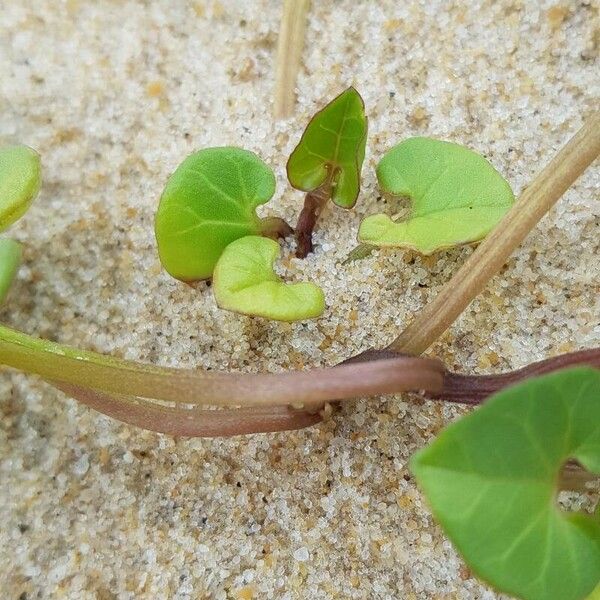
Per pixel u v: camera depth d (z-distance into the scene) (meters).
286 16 0.09
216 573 0.07
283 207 0.09
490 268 0.07
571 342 0.08
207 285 0.08
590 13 0.09
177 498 0.08
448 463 0.05
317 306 0.07
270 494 0.08
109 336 0.08
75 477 0.08
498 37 0.09
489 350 0.08
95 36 0.10
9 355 0.07
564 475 0.06
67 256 0.09
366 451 0.08
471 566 0.05
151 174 0.09
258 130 0.09
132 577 0.08
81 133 0.09
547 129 0.08
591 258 0.08
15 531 0.08
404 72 0.09
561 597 0.05
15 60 0.10
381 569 0.07
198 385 0.06
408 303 0.08
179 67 0.09
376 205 0.08
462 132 0.09
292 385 0.06
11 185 0.07
